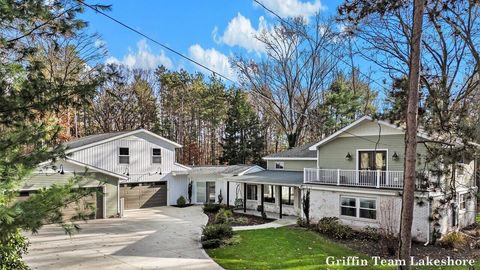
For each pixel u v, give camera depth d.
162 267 12.05
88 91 6.80
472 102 19.17
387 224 16.56
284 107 37.12
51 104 6.50
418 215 16.17
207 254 13.82
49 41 7.87
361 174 18.58
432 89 13.11
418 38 9.56
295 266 12.25
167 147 28.98
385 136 18.36
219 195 28.36
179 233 17.89
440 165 15.08
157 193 28.31
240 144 43.28
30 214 4.98
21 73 6.31
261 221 21.67
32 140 6.21
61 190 5.79
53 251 14.20
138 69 46.50
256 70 37.00
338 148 20.41
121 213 23.33
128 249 14.55
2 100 6.09
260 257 13.36
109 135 27.09
